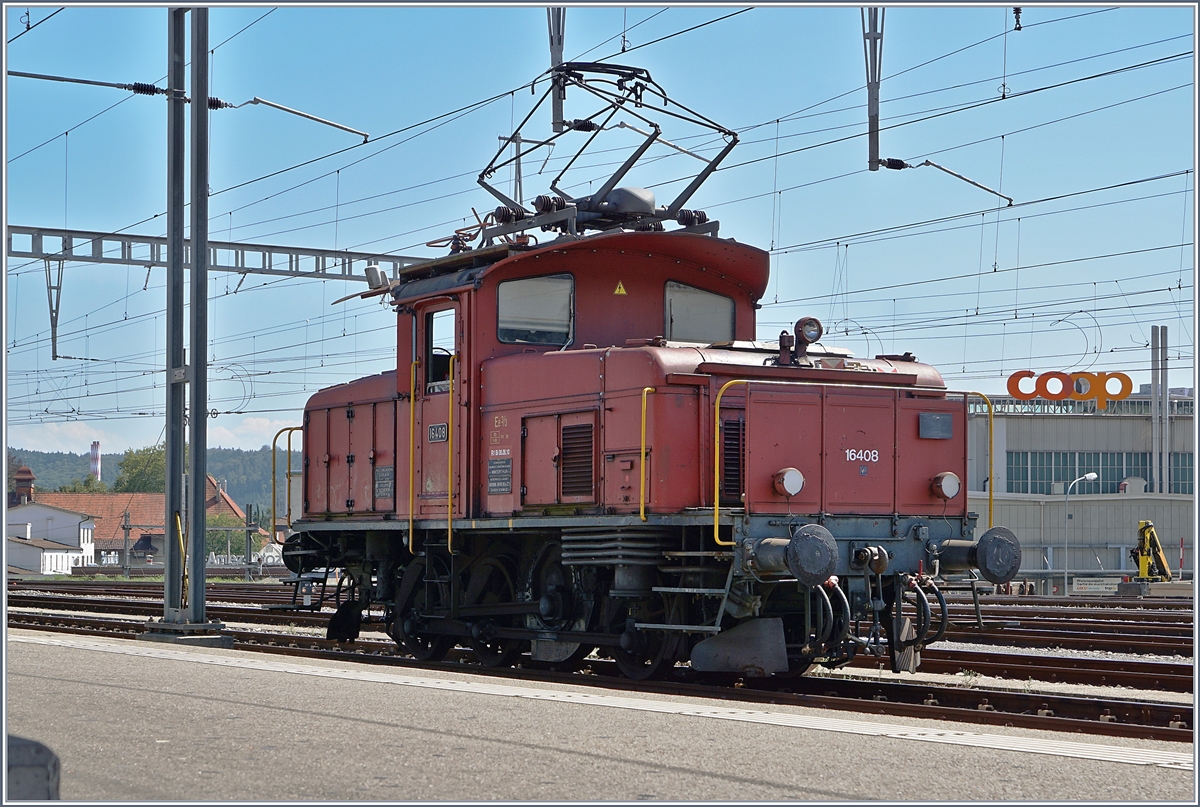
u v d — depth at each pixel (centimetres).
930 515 1198
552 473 1227
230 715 798
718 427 1087
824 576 1049
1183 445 6044
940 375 1270
